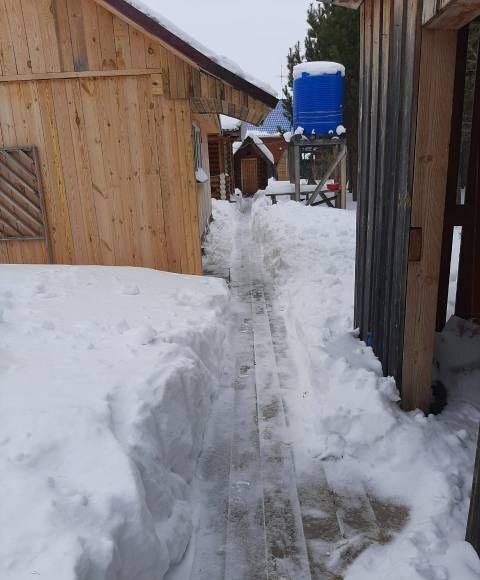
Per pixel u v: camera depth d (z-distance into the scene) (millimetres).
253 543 2146
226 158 20781
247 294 6008
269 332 4633
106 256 6051
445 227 3566
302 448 2785
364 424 2752
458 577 1840
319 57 16828
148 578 1721
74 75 5488
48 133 5699
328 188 14500
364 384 2973
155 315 3842
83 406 2117
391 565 1938
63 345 2971
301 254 6875
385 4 2949
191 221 5910
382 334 3242
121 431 2061
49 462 1797
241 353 4164
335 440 2727
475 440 2684
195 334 3504
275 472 2596
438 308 3719
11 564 1368
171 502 2115
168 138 5672
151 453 2088
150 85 5516
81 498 1627
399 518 2254
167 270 6059
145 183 5812
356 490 2441
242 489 2475
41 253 6113
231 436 2932
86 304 4027
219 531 2217
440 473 2414
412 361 2846
